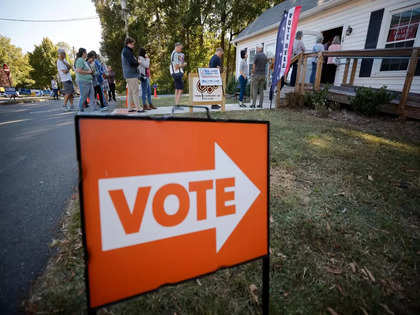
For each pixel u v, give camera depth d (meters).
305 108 6.98
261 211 1.20
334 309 1.31
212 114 6.09
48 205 2.16
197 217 1.02
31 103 12.58
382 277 1.54
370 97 5.61
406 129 4.73
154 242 0.93
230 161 1.10
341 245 1.80
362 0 7.65
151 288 0.92
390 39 7.01
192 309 1.27
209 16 22.81
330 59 7.89
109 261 0.84
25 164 3.13
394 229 1.99
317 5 9.35
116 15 24.83
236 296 1.36
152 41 26.77
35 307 1.21
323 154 3.49
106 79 10.34
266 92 9.91
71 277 1.40
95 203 0.82
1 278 1.37
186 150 0.99
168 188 0.95
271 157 3.33
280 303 1.33
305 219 2.07
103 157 0.83
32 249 1.61
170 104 8.95
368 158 3.38
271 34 12.98
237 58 18.16
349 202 2.36
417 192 2.54
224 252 1.09
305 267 1.59
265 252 1.21
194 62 25.84
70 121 5.98
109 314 1.21
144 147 0.90
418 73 6.41
